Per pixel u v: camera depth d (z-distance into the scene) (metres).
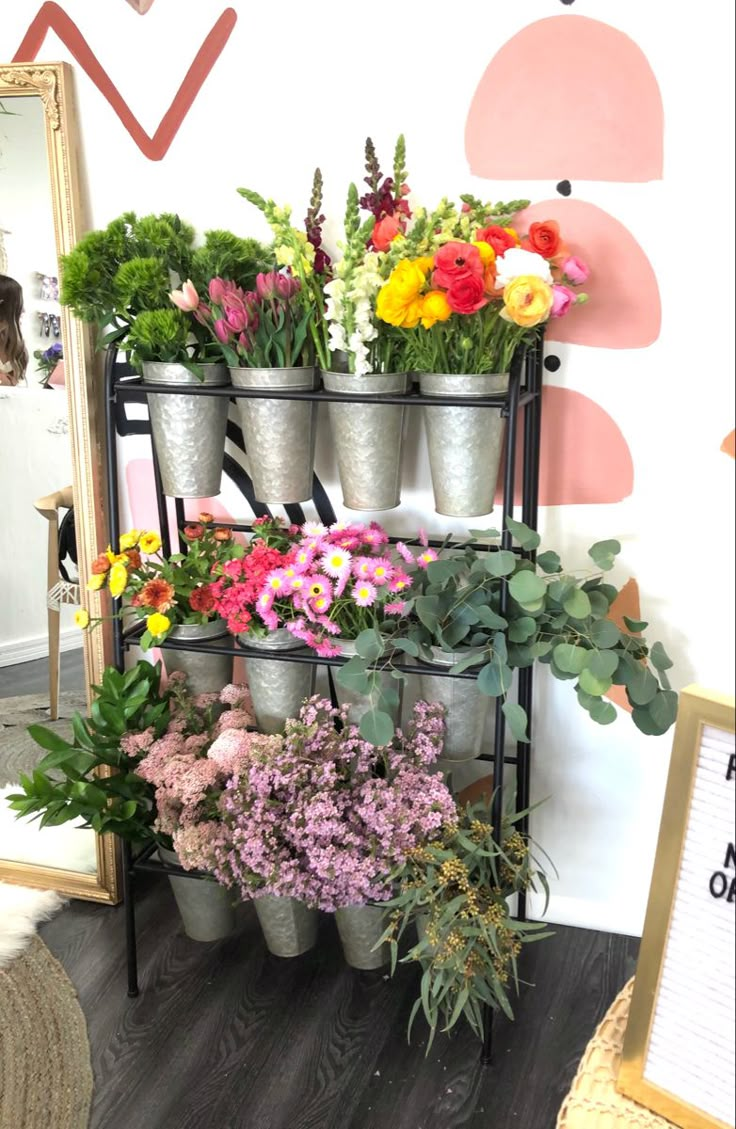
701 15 1.55
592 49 1.60
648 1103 1.08
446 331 1.52
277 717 1.77
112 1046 1.69
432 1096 1.58
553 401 1.76
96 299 1.63
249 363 1.59
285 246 1.57
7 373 1.95
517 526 1.51
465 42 1.65
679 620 1.80
